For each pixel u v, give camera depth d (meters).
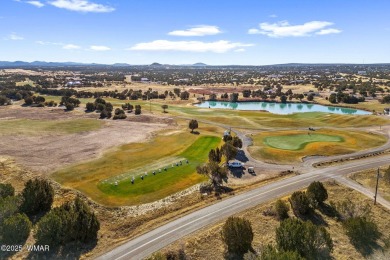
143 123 121.62
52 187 58.66
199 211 51.44
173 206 54.22
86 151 82.06
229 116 140.38
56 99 185.50
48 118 128.12
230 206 53.03
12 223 41.84
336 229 47.69
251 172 69.75
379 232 46.66
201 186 62.47
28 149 83.06
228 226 40.97
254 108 188.00
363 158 78.81
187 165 73.38
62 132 103.56
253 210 51.53
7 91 188.25
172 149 85.56
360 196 57.59
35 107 156.00
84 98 195.50
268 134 105.94
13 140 91.94
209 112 153.25
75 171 67.62
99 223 45.50
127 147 86.44
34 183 51.47
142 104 175.12
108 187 60.47
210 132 108.88
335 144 90.19
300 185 61.75
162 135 100.69
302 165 74.25
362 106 172.00
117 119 128.62
